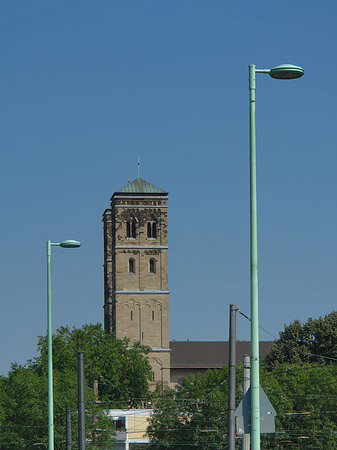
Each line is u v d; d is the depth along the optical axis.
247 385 68.19
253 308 50.78
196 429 163.38
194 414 167.88
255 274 50.62
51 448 91.06
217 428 162.38
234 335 65.81
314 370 185.75
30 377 159.38
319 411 172.12
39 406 152.00
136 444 193.75
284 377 179.62
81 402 83.94
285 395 169.50
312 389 175.62
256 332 50.88
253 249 50.56
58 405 151.12
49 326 91.44
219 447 161.00
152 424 169.88
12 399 154.12
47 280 90.94
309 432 165.62
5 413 153.00
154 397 175.50
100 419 158.25
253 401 51.03
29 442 150.38
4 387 174.75
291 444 167.50
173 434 168.25
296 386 176.75
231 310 66.06
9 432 150.62
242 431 51.59
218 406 162.12
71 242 90.25
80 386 84.19
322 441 166.50
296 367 185.38
